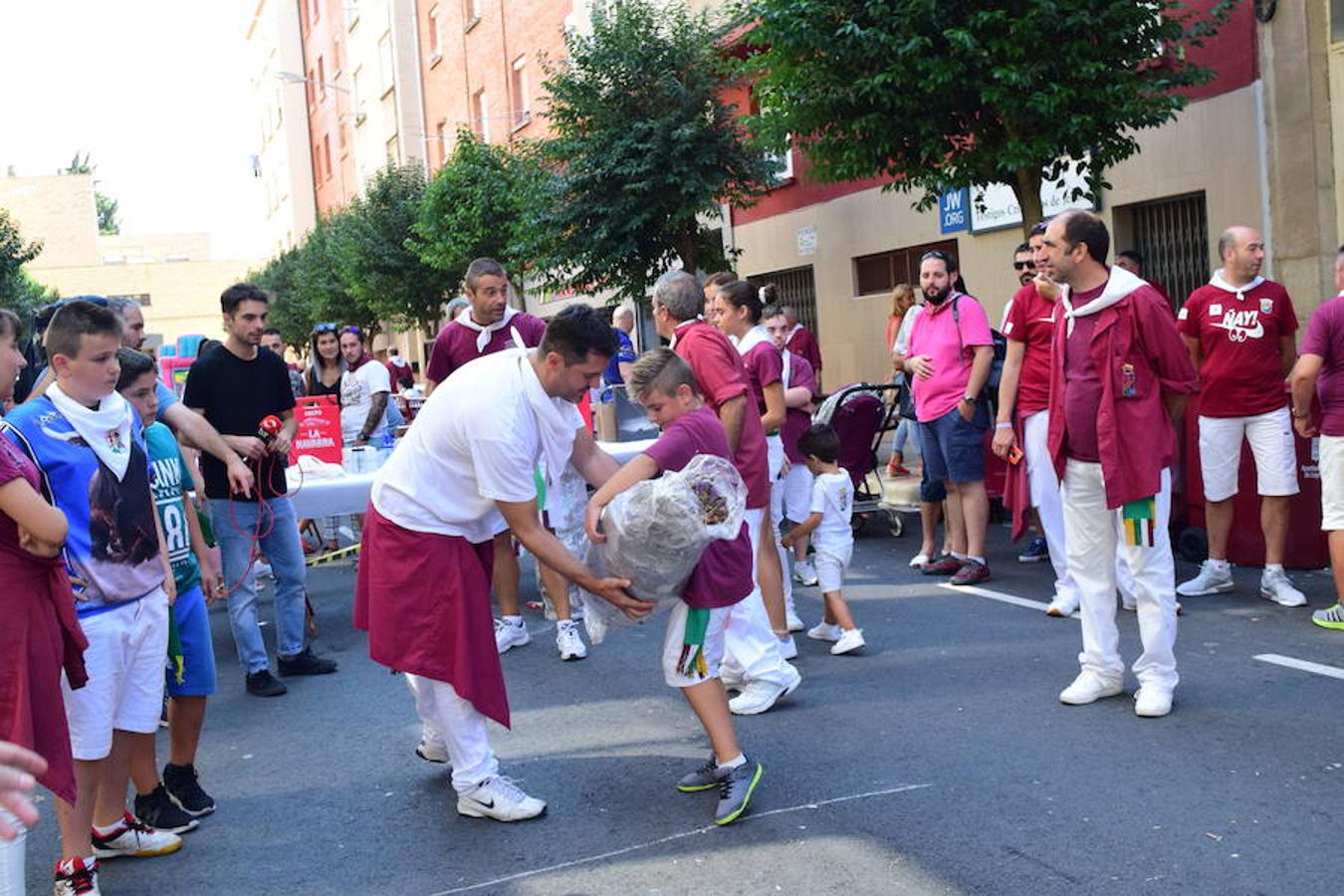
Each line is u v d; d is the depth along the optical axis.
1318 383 6.68
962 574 8.39
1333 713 5.22
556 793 4.95
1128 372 5.30
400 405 16.23
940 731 5.32
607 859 4.27
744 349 6.65
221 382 6.91
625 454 8.74
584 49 15.73
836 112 10.39
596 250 15.69
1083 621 5.60
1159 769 4.70
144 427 4.95
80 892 4.15
